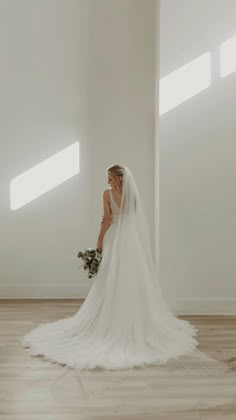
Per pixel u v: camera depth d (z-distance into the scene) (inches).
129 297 193.5
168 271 253.9
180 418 128.4
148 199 294.2
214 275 254.8
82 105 293.3
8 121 291.3
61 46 292.5
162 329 198.2
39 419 127.9
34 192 292.5
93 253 203.6
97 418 128.6
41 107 292.2
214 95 254.1
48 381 156.4
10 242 292.4
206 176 254.5
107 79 293.7
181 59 253.8
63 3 292.4
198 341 203.8
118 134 294.4
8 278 292.4
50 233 293.1
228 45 254.4
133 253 199.0
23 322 234.7
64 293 292.8
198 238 254.5
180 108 253.8
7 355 183.3
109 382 155.6
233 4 254.7
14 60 291.4
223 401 139.9
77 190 293.4
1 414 131.0
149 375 162.1
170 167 253.9
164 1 253.8
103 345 186.2
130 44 294.2
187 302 253.9
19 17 291.3
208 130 253.9
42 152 292.4
